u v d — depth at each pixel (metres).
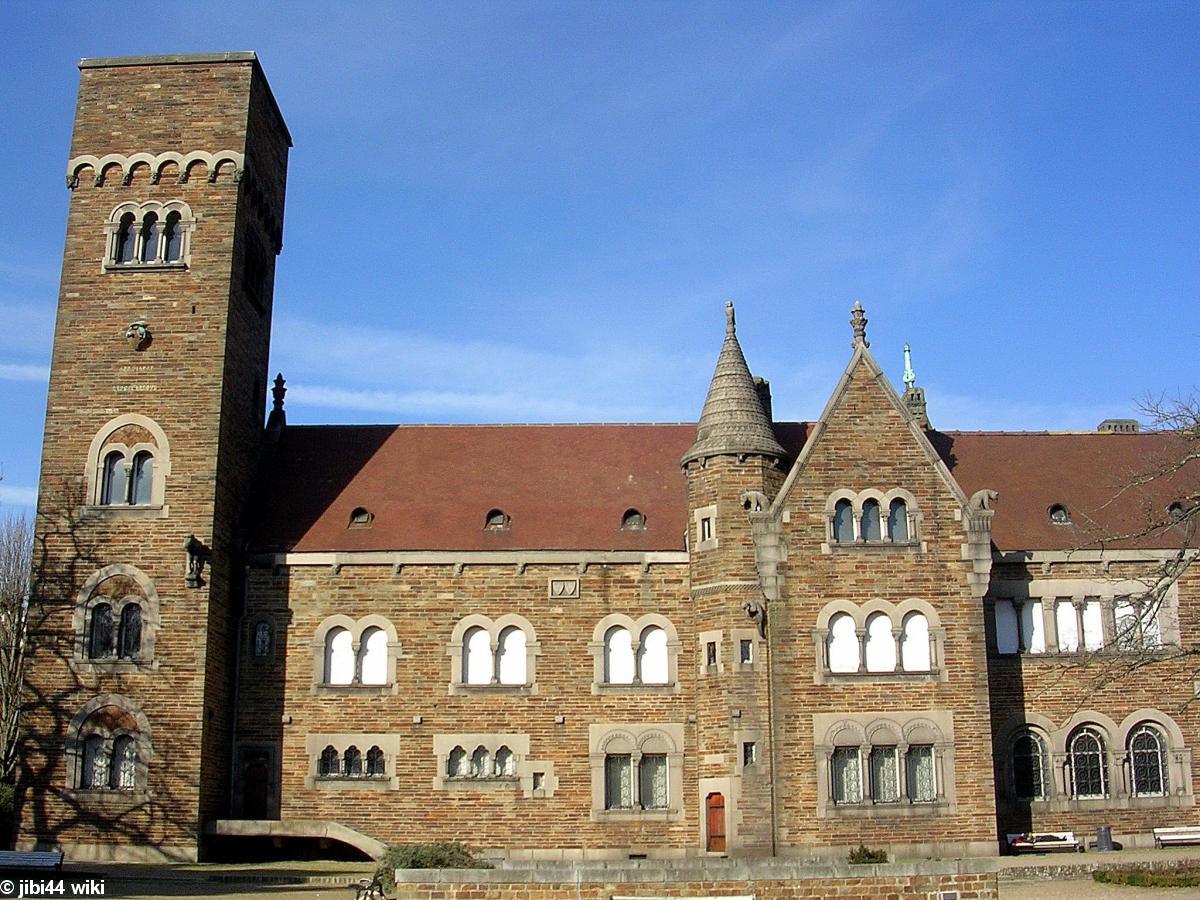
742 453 38.56
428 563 39.53
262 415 44.56
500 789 37.94
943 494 38.12
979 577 37.62
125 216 41.06
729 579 37.56
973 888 24.28
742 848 35.50
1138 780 39.16
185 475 38.66
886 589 37.38
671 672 38.69
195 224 40.81
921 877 24.19
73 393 39.44
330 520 41.25
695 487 39.19
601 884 23.67
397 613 39.31
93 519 38.31
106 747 36.75
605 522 41.00
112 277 40.41
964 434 46.03
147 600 37.56
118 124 41.78
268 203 44.94
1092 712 39.25
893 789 36.38
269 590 39.66
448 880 23.64
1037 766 39.03
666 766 38.25
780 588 37.09
